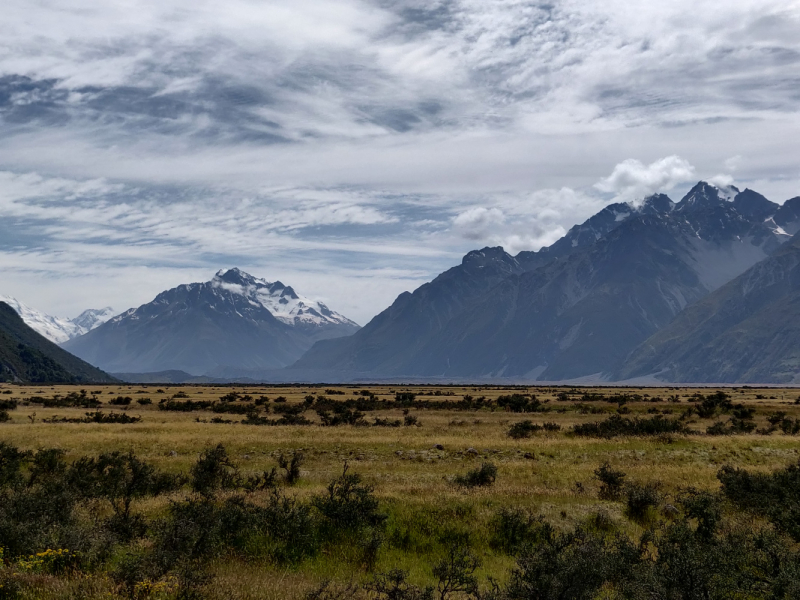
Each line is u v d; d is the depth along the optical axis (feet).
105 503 83.46
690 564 49.32
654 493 88.74
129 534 65.62
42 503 66.90
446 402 367.45
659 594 48.57
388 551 69.15
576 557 54.49
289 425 223.71
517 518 75.97
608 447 151.74
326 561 65.26
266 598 51.39
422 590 56.08
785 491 87.66
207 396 470.39
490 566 66.18
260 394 511.40
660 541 63.67
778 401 418.51
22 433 171.12
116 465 101.60
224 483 101.55
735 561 53.31
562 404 358.64
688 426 233.35
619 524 80.74
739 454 145.69
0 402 297.53
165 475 103.24
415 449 150.92
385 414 298.76
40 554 55.36
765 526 74.59
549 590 50.57
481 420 253.24
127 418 233.14
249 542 66.18
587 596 51.08
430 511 79.30
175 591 49.49
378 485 103.40
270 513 70.23
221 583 53.11
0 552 54.39
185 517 65.72
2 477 99.71
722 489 97.30
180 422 226.79
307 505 76.48
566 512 83.35
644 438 166.40
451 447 151.23
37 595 47.73
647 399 424.87
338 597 51.67
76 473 96.63
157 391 576.61
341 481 84.89
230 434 175.42
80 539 58.49
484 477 108.99
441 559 64.34
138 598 47.73
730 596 50.08
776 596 48.49
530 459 140.15
